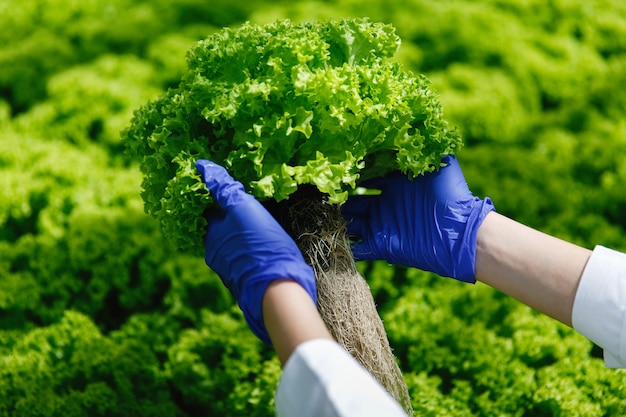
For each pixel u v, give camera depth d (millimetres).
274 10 2510
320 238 1214
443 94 2199
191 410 1599
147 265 1769
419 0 2566
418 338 1614
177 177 1174
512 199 1883
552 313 1201
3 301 1708
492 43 2410
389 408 1028
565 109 2262
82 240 1799
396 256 1274
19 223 1899
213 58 1212
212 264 1160
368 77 1191
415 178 1265
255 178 1196
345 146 1190
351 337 1206
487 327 1651
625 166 2004
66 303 1734
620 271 1168
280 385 1062
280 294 1100
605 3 2705
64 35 2539
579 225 1843
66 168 1949
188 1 2570
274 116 1166
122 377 1574
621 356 1175
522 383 1520
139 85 2236
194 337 1638
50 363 1610
